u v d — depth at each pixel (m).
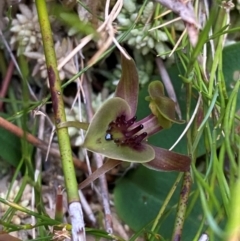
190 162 0.16
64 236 0.15
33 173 0.19
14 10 0.19
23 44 0.19
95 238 0.17
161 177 0.19
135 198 0.19
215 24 0.18
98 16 0.18
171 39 0.18
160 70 0.19
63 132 0.16
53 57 0.16
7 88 0.20
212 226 0.14
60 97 0.16
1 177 0.20
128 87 0.16
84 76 0.19
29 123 0.20
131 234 0.19
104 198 0.18
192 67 0.16
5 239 0.16
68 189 0.15
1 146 0.19
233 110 0.17
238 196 0.13
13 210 0.18
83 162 0.19
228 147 0.16
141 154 0.16
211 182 0.16
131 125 0.16
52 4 0.18
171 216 0.18
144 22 0.18
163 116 0.16
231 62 0.18
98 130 0.15
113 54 0.20
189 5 0.16
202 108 0.17
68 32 0.19
